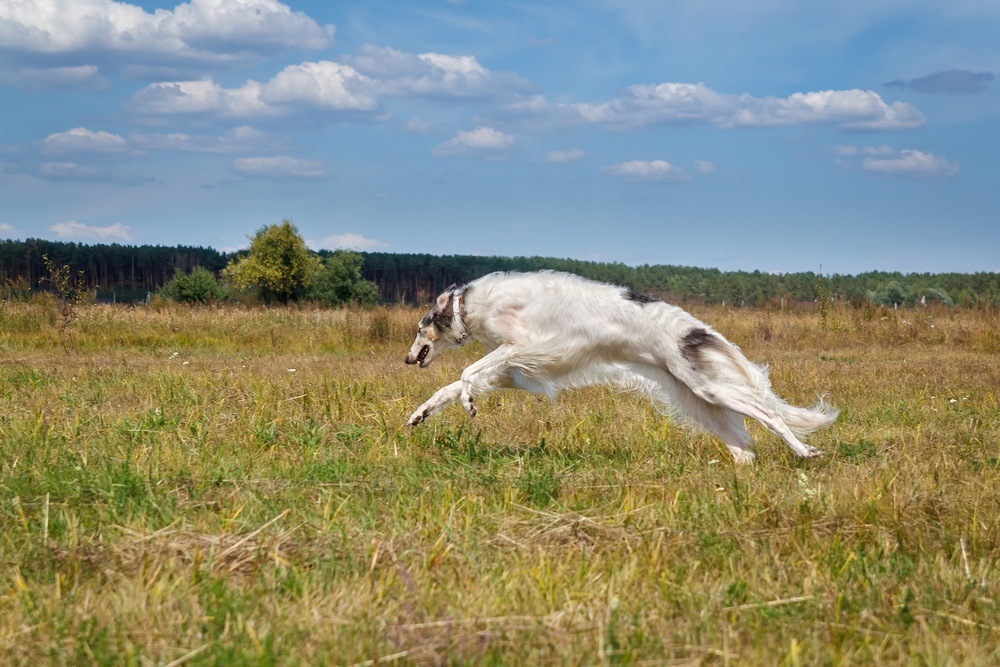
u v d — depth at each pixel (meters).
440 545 4.62
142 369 12.49
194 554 4.44
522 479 6.08
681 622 3.84
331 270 57.06
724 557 4.68
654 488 6.05
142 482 5.73
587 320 7.32
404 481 6.17
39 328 18.92
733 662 3.37
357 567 4.43
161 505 5.39
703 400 7.32
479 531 4.95
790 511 5.40
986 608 4.01
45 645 3.47
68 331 18.48
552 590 4.12
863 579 4.35
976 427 8.44
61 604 3.90
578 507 5.53
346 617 3.80
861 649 3.54
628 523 5.14
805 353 18.81
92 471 6.00
